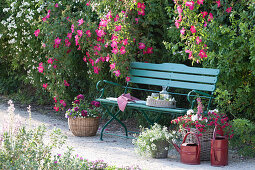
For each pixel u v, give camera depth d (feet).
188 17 15.92
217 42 15.88
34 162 10.18
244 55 15.88
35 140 11.59
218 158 13.34
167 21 19.62
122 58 18.95
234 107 16.78
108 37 20.03
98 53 20.18
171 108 16.01
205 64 17.20
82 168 10.80
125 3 19.29
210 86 16.12
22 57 27.78
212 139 13.46
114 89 22.68
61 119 22.88
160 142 14.30
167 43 17.78
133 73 18.99
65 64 22.47
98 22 21.95
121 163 13.42
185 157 13.60
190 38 16.16
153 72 18.20
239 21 15.40
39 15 23.85
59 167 10.84
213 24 15.92
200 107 14.28
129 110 22.56
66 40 21.77
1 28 28.76
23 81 32.07
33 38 25.64
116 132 19.62
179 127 14.96
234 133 14.25
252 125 15.05
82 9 23.18
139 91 22.68
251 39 14.70
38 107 26.86
